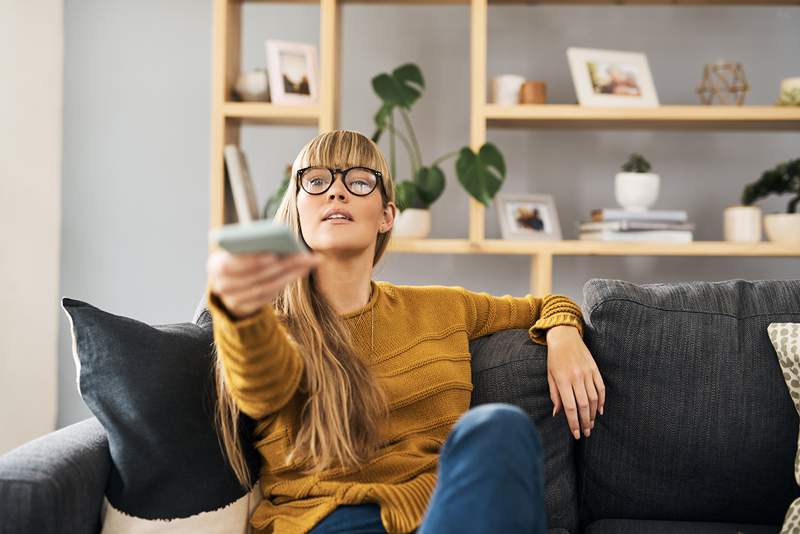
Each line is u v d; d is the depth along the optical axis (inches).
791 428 63.2
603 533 62.2
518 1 127.5
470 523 41.7
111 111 128.4
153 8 128.6
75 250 128.0
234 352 46.6
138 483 52.6
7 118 111.3
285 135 129.0
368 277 62.5
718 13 129.1
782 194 122.7
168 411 53.3
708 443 63.5
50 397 123.3
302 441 55.0
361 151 61.2
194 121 128.7
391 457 56.2
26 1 116.1
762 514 64.1
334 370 56.6
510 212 121.1
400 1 126.4
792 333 62.9
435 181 118.6
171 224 128.6
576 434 62.5
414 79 118.5
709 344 64.4
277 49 118.0
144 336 54.8
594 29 129.6
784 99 117.8
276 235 37.0
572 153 129.9
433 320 64.4
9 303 111.6
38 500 47.1
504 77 120.0
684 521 64.9
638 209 119.2
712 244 114.4
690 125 122.7
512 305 70.1
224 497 54.8
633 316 65.0
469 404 63.1
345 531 52.2
